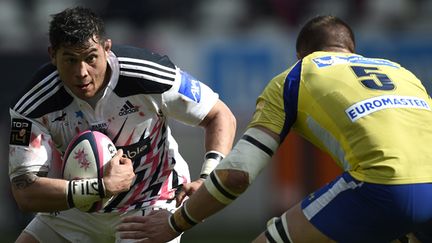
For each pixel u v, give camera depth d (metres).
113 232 17.56
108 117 16.62
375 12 41.31
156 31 41.00
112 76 16.20
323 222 14.05
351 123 14.23
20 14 41.66
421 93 15.12
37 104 16.33
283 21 41.59
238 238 35.25
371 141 14.05
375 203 13.80
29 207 16.48
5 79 39.00
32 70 39.31
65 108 16.52
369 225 13.90
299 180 36.56
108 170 16.09
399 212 13.85
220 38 39.66
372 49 39.75
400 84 14.95
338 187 14.13
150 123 16.92
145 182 17.34
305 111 14.61
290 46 39.22
